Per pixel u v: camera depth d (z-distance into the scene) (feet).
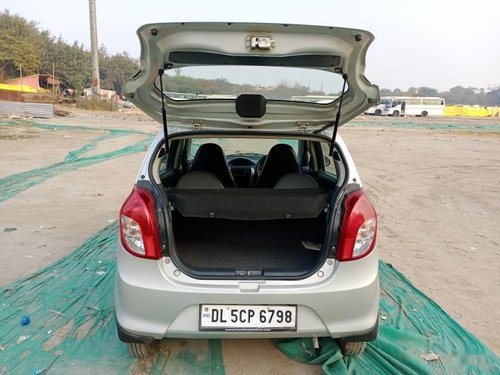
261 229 11.14
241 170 15.93
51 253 16.53
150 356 10.19
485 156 51.75
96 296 12.97
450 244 19.29
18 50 196.34
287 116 10.64
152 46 8.59
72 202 24.52
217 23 8.05
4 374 9.50
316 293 8.52
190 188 10.37
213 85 10.23
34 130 67.97
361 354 10.28
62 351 10.36
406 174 37.78
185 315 8.50
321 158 13.44
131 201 8.81
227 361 10.15
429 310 12.80
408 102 195.42
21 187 28.02
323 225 10.55
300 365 10.05
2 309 12.24
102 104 146.82
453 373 10.03
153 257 8.53
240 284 8.55
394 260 17.11
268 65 9.52
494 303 13.69
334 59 9.00
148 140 57.93
